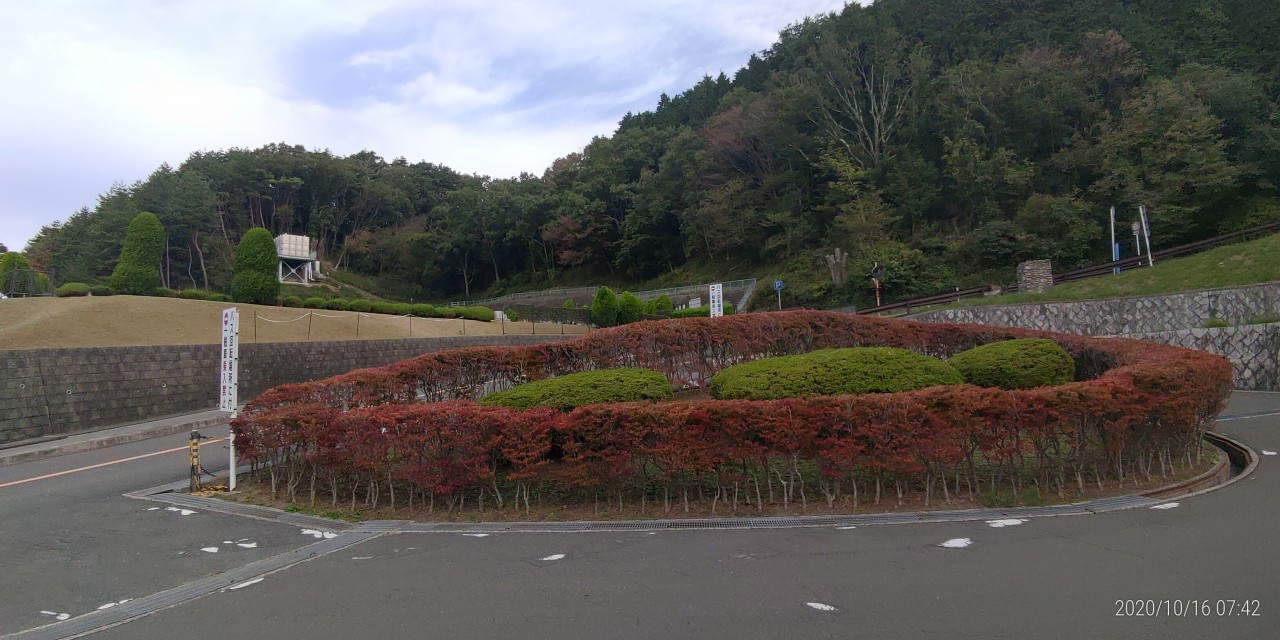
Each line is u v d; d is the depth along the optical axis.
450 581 4.27
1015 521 5.11
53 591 4.53
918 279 34.19
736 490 5.77
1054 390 5.83
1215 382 7.00
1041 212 32.72
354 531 5.59
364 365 20.06
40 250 52.34
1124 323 19.25
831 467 5.66
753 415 5.59
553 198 63.00
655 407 5.74
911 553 4.43
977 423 5.66
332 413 6.57
